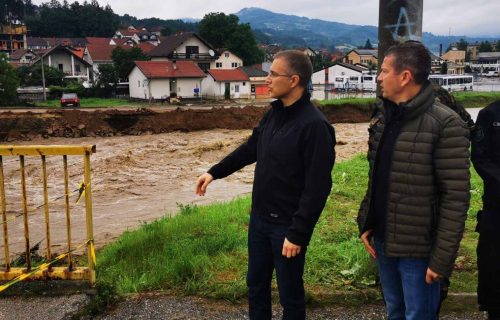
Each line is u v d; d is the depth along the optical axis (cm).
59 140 2403
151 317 378
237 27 8556
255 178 325
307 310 387
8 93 4578
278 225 311
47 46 11444
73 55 7256
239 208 834
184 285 427
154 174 1608
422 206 274
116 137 2517
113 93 6266
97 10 15762
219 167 356
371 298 398
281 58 299
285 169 304
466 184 263
